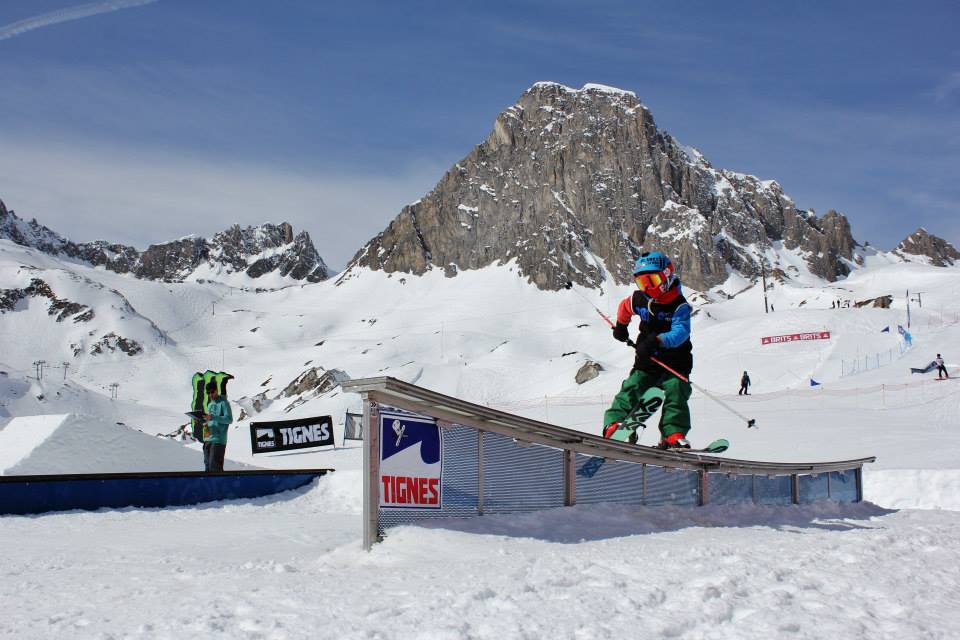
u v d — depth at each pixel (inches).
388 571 213.3
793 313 2888.8
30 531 395.5
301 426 1380.4
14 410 5290.4
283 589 189.6
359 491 587.8
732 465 399.5
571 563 204.2
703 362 2559.1
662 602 163.3
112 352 7780.5
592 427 1589.6
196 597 186.7
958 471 613.0
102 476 502.9
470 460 284.5
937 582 184.1
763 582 180.7
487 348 5969.5
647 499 359.9
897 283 5260.8
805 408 1545.3
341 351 6742.1
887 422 1258.0
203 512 502.6
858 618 148.5
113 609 181.6
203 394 628.1
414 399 261.4
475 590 171.6
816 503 480.7
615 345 5324.8
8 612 186.2
